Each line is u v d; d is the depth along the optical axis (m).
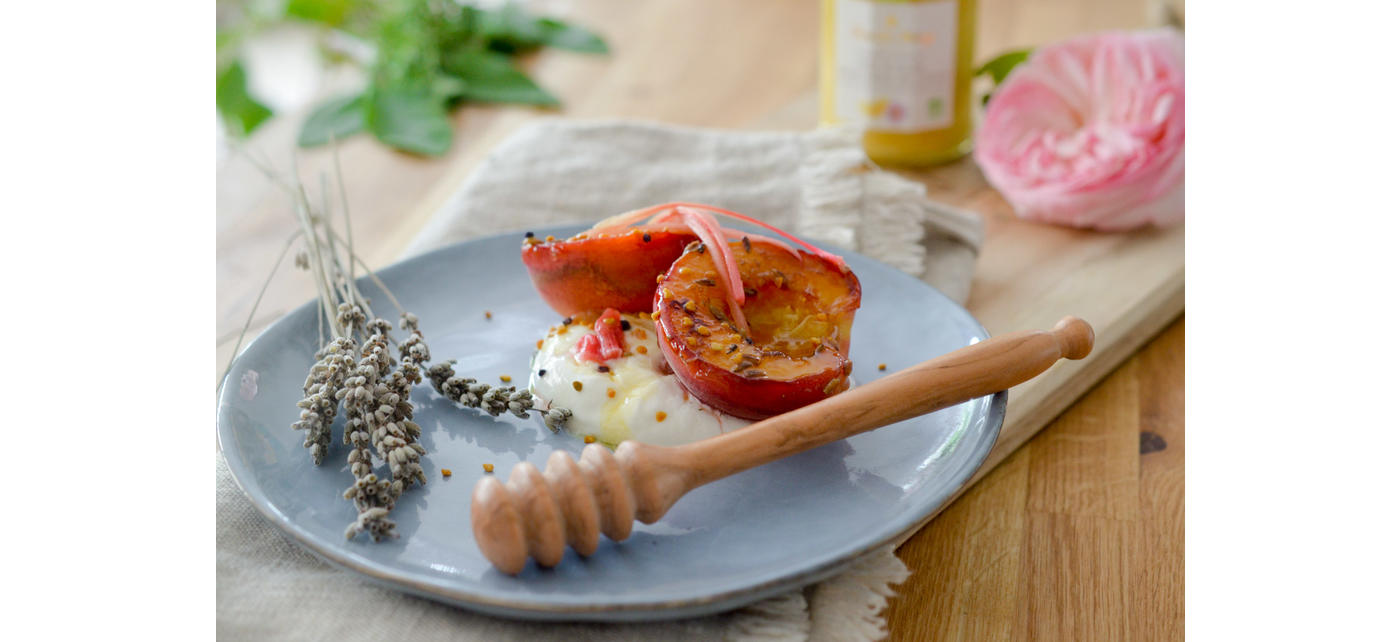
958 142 0.67
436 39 0.75
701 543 0.41
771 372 0.44
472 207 0.60
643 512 0.40
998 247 0.61
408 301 0.52
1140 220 0.61
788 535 0.42
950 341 0.49
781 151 0.62
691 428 0.45
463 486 0.44
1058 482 0.49
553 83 0.76
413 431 0.44
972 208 0.64
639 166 0.62
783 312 0.47
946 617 0.44
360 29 0.82
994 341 0.44
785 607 0.42
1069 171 0.61
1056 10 0.81
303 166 0.68
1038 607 0.44
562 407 0.46
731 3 0.86
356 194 0.65
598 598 0.39
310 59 0.84
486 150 0.69
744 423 0.45
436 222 0.60
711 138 0.63
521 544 0.39
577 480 0.40
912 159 0.67
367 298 0.51
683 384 0.45
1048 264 0.59
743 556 0.41
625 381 0.46
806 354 0.46
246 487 0.42
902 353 0.49
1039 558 0.46
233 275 0.59
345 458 0.44
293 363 0.48
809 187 0.58
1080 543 0.46
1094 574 0.45
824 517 0.42
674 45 0.80
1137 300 0.56
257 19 0.83
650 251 0.47
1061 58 0.64
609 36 0.82
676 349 0.44
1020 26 0.79
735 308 0.46
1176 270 0.58
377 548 0.41
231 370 0.46
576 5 0.86
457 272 0.53
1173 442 0.50
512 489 0.39
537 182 0.61
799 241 0.48
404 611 0.41
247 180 0.67
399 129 0.70
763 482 0.43
